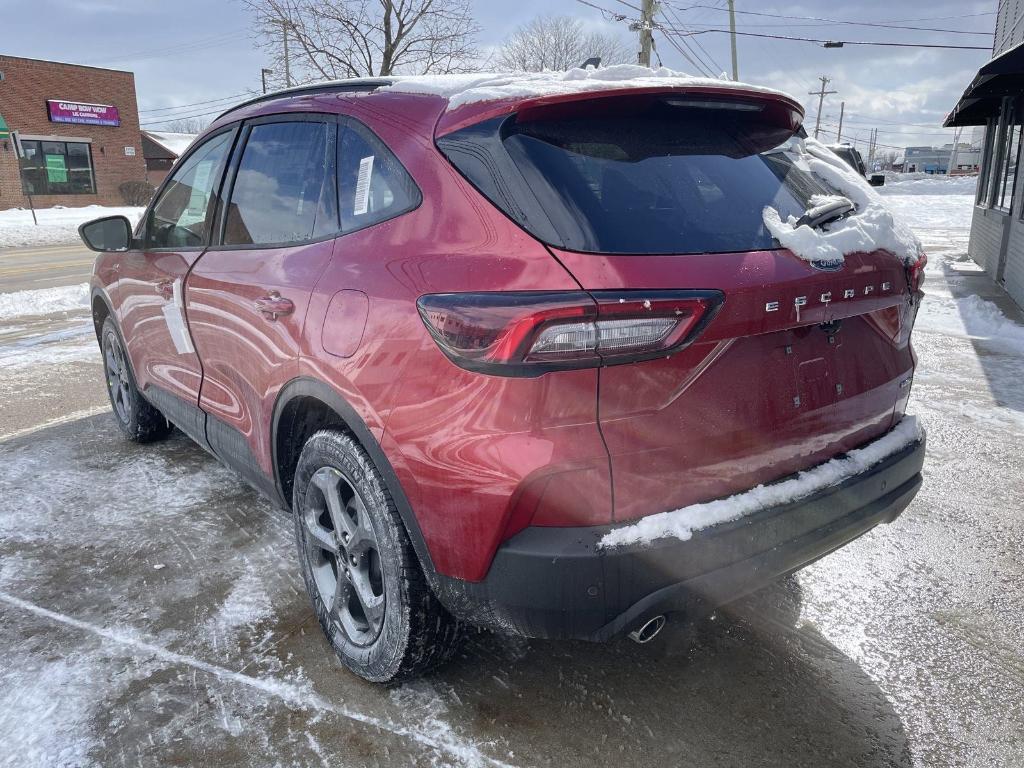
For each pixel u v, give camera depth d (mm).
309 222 2559
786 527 1950
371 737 2133
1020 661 2498
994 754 2096
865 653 2537
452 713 2229
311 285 2338
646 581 1768
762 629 2664
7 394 5633
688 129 2211
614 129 2070
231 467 3150
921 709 2271
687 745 2111
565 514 1758
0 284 12656
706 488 1875
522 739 2129
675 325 1747
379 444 2023
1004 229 10609
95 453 4383
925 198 39156
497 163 1947
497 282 1791
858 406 2256
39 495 3775
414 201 2117
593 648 2541
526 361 1689
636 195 1941
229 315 2797
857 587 2941
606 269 1746
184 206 3438
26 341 7617
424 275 1954
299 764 2039
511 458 1728
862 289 2145
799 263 1992
